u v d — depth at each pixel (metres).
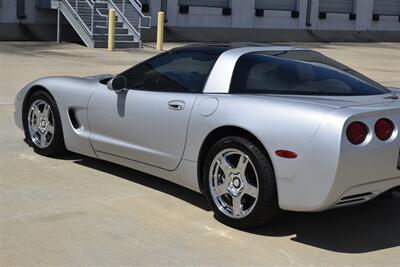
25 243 4.00
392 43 36.59
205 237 4.27
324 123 3.97
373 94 4.70
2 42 21.55
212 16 30.22
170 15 28.41
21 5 22.98
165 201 5.00
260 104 4.30
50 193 5.05
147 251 3.98
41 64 15.20
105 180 5.50
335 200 4.01
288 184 4.10
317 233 4.47
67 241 4.07
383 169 4.11
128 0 25.08
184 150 4.75
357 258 4.05
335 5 36.12
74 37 23.95
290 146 4.07
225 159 4.46
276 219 4.57
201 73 4.89
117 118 5.30
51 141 6.04
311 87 4.61
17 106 6.46
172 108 4.82
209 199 4.59
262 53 4.93
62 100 5.85
